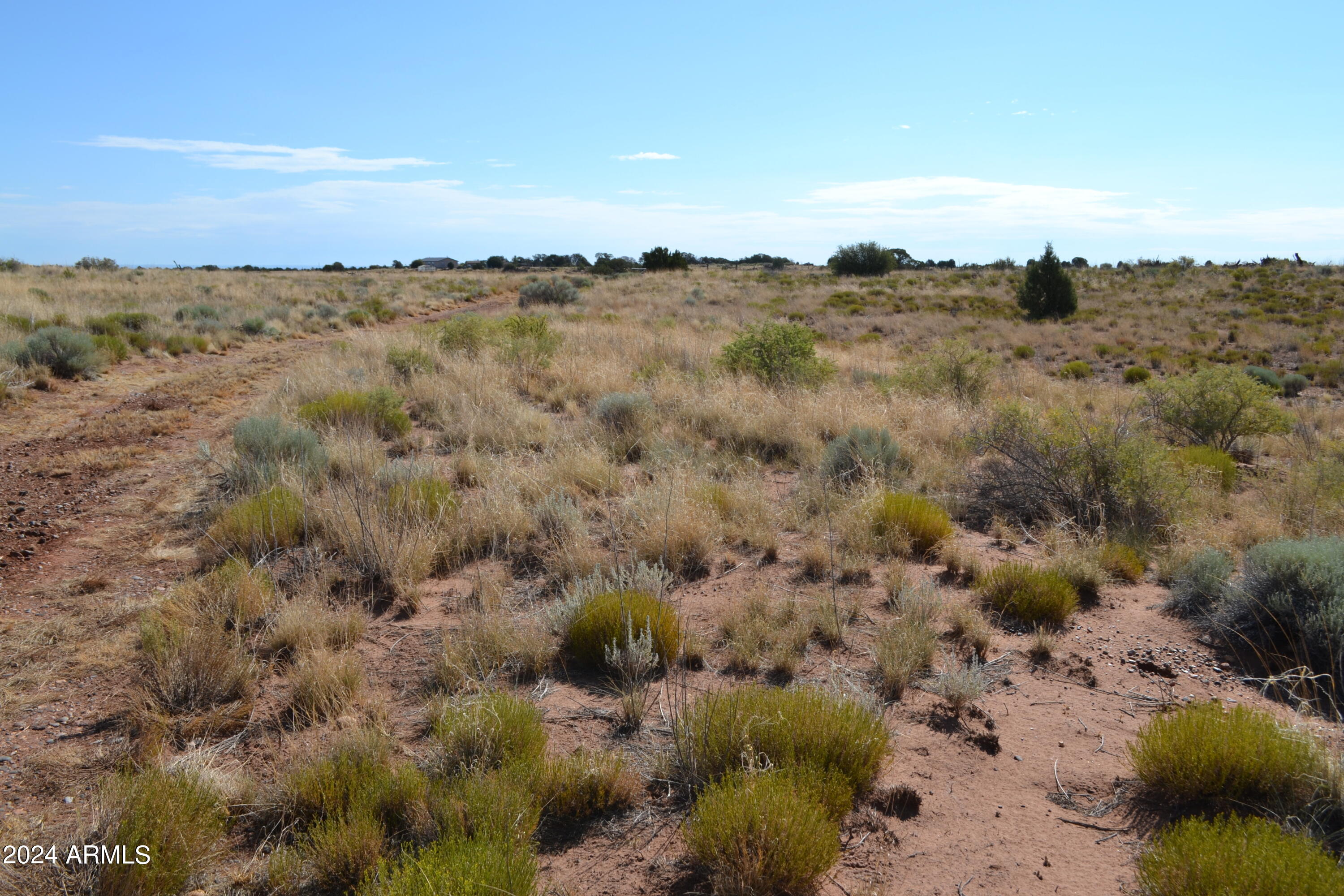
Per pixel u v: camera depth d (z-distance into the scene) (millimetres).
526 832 2684
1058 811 2949
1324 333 25750
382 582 5121
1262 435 10008
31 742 3324
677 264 71312
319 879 2527
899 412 9922
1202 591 4781
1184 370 19609
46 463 7992
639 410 9391
